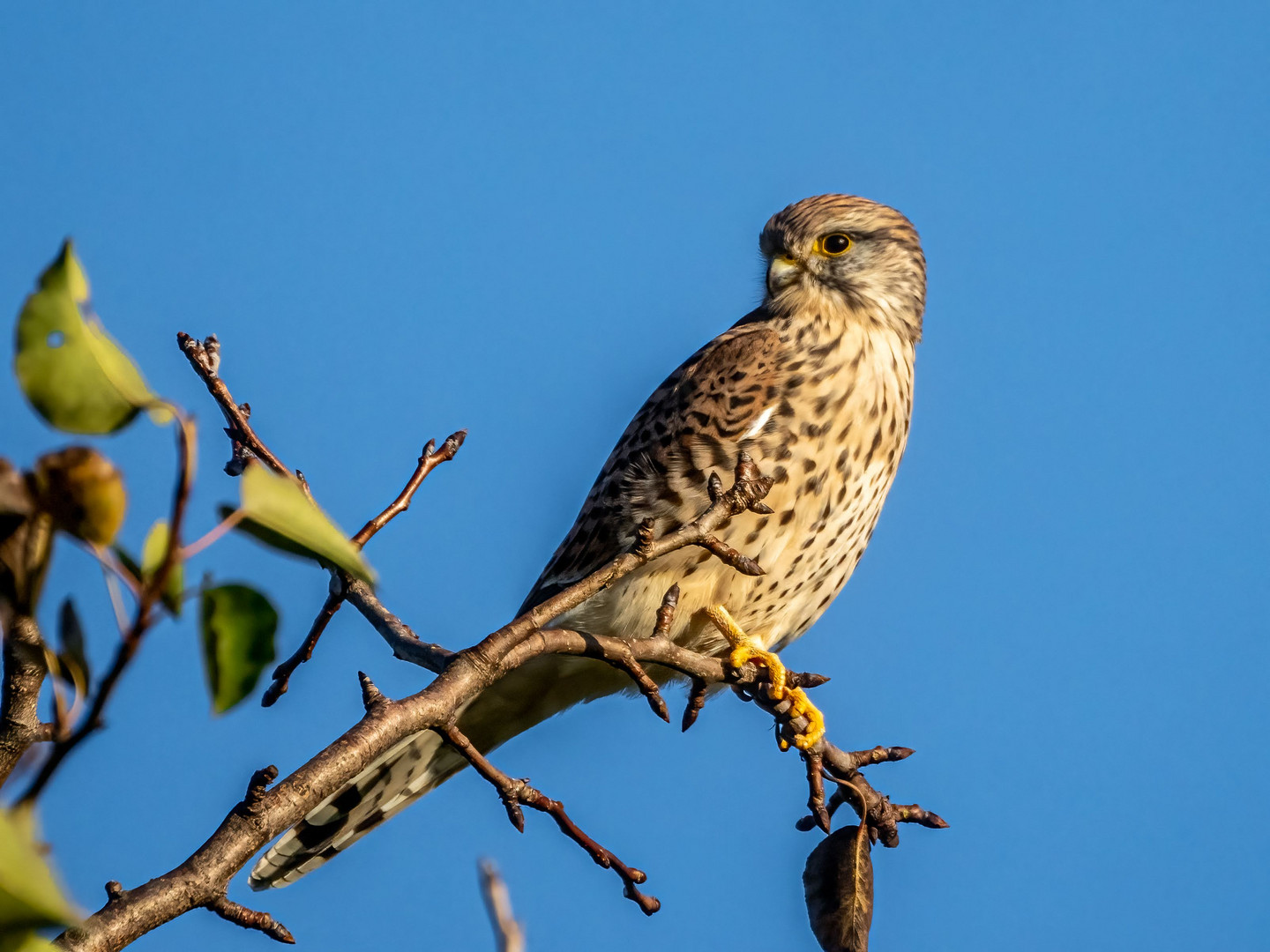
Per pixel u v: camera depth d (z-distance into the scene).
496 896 4.25
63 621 3.73
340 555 3.31
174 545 3.25
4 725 3.88
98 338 3.21
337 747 5.61
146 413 3.23
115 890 5.10
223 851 5.16
